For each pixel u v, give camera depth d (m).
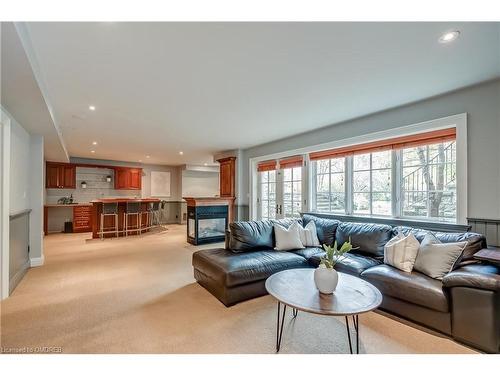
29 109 2.84
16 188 3.27
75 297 2.79
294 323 2.26
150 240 6.31
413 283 2.23
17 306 2.55
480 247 2.39
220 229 6.24
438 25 1.75
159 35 1.85
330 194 4.61
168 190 10.05
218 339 2.00
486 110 2.69
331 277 1.90
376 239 3.16
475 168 2.77
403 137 3.48
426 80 2.62
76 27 1.74
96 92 2.90
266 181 6.02
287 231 3.66
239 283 2.64
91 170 8.38
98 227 6.55
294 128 4.52
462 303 1.94
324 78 2.57
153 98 3.09
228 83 2.68
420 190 3.45
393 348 1.91
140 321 2.27
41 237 4.05
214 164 9.73
